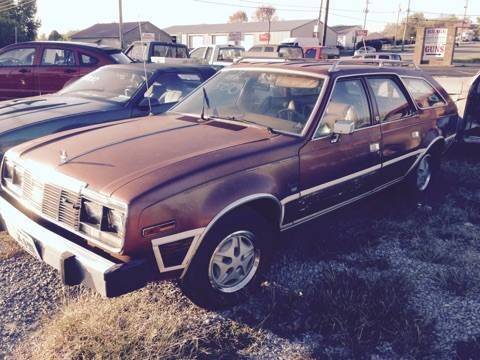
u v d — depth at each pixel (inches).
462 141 291.3
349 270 157.1
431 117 217.3
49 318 129.0
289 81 169.3
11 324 125.9
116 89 251.3
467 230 193.9
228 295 134.0
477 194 239.6
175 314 131.3
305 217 155.3
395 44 2481.5
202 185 121.3
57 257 119.0
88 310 128.6
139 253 113.1
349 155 165.8
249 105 169.3
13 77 374.0
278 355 117.2
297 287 146.0
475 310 137.1
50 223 130.5
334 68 170.4
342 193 167.5
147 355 113.7
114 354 112.5
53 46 368.8
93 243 117.2
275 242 150.3
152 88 248.4
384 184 192.4
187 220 117.8
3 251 162.4
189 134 148.2
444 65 1521.9
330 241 177.5
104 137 147.5
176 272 120.6
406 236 186.2
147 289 143.0
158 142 140.6
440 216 207.3
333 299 134.8
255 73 179.6
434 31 1535.4
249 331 125.2
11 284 143.6
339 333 124.4
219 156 130.4
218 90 182.5
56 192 125.4
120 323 124.5
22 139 201.6
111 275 108.1
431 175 233.1
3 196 148.4
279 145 142.9
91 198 116.6
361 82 178.4
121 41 1245.1
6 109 228.2
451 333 126.7
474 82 282.7
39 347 117.2
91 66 363.3
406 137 198.1
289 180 143.5
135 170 121.6
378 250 174.1
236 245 133.3
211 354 116.4
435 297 143.6
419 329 124.1
